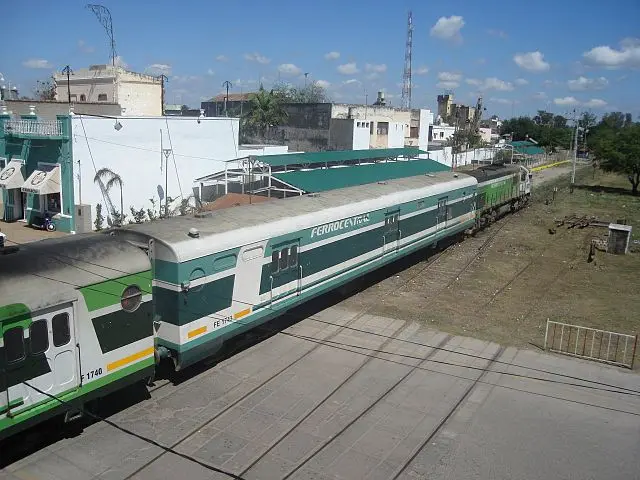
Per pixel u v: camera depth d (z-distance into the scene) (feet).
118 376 35.73
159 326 40.88
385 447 34.63
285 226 50.52
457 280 73.92
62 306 31.78
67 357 32.42
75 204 88.79
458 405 40.32
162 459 32.53
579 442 35.96
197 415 37.58
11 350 29.50
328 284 58.03
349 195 66.13
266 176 91.15
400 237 72.69
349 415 38.32
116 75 140.77
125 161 95.04
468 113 381.19
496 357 48.93
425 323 56.95
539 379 44.83
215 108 244.63
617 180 226.99
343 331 54.03
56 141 88.48
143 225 44.11
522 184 138.82
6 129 96.32
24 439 32.89
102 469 31.42
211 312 42.55
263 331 52.60
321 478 31.27
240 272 45.16
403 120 228.63
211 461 32.48
